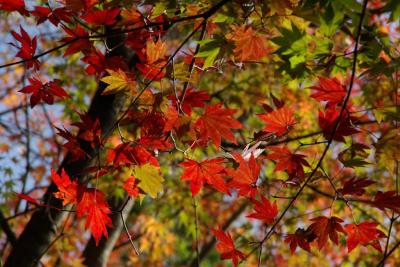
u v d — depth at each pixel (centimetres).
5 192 448
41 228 276
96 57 235
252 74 446
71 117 463
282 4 222
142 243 596
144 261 683
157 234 629
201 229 625
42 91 241
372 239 231
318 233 233
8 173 457
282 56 248
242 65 258
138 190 231
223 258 236
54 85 240
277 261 500
